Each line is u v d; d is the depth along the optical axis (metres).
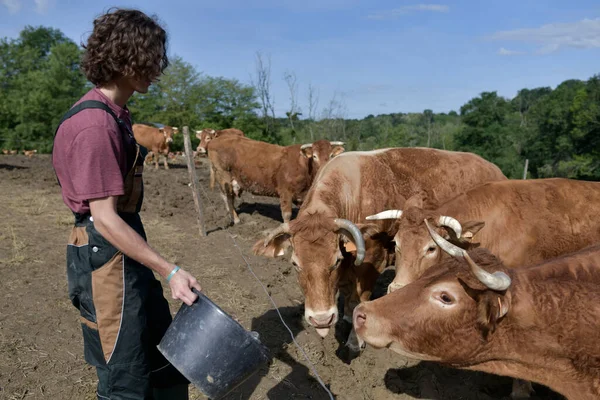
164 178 17.02
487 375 4.42
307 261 3.92
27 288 5.77
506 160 52.78
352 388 4.16
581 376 2.63
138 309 2.38
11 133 38.69
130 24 2.17
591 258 2.77
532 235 4.18
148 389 2.49
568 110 50.28
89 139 2.11
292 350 4.72
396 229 5.06
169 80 49.22
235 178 10.55
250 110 50.22
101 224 2.14
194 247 8.01
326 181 4.78
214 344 2.38
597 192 4.31
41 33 64.25
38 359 4.27
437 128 56.78
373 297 6.21
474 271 2.40
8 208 9.87
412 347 2.76
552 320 2.57
